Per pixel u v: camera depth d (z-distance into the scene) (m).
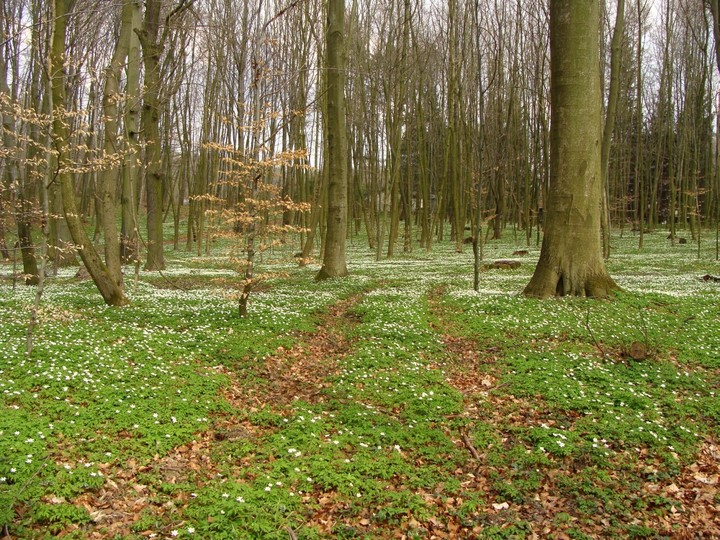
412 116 45.84
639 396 9.18
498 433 8.24
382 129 47.94
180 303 16.16
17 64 24.86
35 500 5.51
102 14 23.33
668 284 20.23
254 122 12.37
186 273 26.23
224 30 26.14
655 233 49.44
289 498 6.07
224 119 13.41
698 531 5.91
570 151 16.28
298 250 41.75
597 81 16.16
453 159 37.75
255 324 13.47
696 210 44.03
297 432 7.80
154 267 27.58
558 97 16.31
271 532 5.40
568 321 13.61
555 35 16.11
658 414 8.66
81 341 10.63
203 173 38.72
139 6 17.33
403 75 35.09
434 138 54.41
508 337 12.80
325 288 20.70
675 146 52.28
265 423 8.27
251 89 12.65
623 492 6.64
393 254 38.16
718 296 16.97
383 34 40.81
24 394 7.79
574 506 6.39
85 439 6.90
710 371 10.66
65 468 6.11
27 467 5.95
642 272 25.25
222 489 6.12
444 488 6.66
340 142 23.20
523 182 57.81
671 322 13.66
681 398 9.37
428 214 42.91
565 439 7.77
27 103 21.64
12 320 12.44
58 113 11.07
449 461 7.36
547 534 5.79
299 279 24.09
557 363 10.74
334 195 23.58
